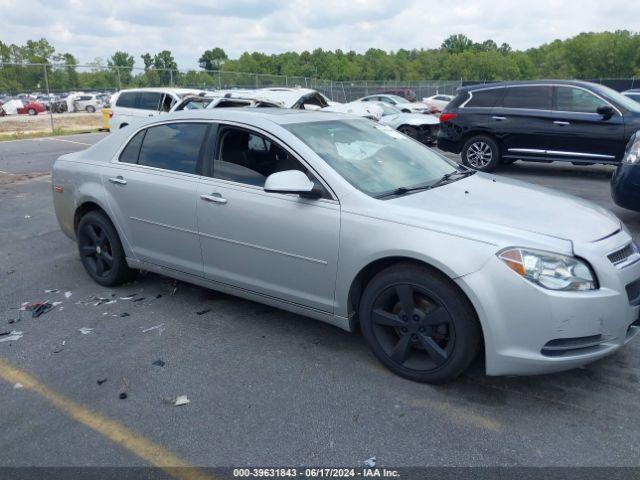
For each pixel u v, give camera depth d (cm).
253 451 279
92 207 499
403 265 324
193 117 432
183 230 422
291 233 362
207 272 419
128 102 1766
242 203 384
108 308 454
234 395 327
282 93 1392
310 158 363
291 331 408
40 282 516
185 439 289
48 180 1084
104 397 328
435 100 3512
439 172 414
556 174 1059
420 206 334
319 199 354
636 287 317
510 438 283
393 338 348
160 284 504
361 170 372
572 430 288
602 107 945
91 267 507
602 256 299
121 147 472
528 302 289
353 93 3938
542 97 1015
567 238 303
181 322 425
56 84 2691
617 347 305
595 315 291
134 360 370
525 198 365
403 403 315
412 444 281
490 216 323
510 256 293
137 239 458
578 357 297
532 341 293
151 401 323
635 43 7850
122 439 290
